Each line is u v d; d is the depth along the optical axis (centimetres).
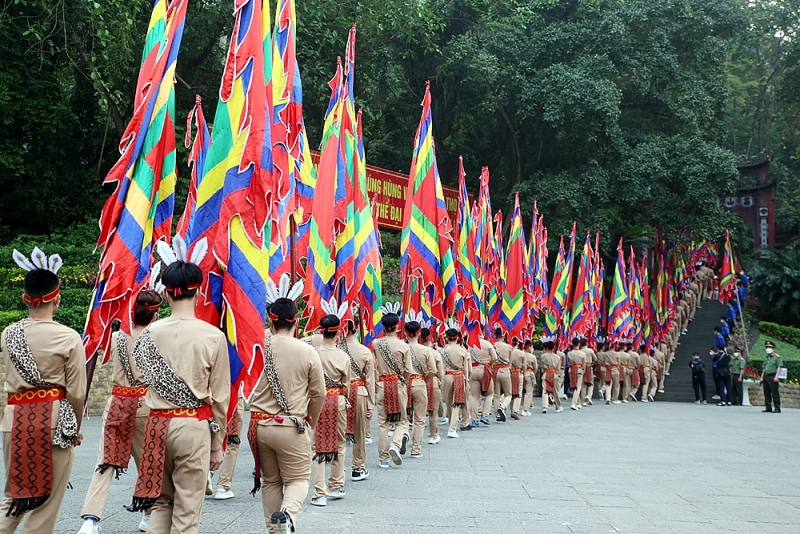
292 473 559
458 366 1429
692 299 3878
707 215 2838
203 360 468
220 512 730
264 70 734
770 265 3725
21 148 2267
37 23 2084
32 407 477
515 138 3052
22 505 470
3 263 1950
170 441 457
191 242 690
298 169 1221
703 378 2739
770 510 780
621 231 3262
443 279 1510
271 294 613
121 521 688
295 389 562
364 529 664
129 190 691
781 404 2598
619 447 1298
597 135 2848
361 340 1263
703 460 1151
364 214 1313
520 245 2077
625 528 686
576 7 2997
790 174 5131
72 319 1633
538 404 2425
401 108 3136
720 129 3334
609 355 2520
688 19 2931
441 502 794
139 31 2262
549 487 893
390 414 1030
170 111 738
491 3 2930
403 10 2445
